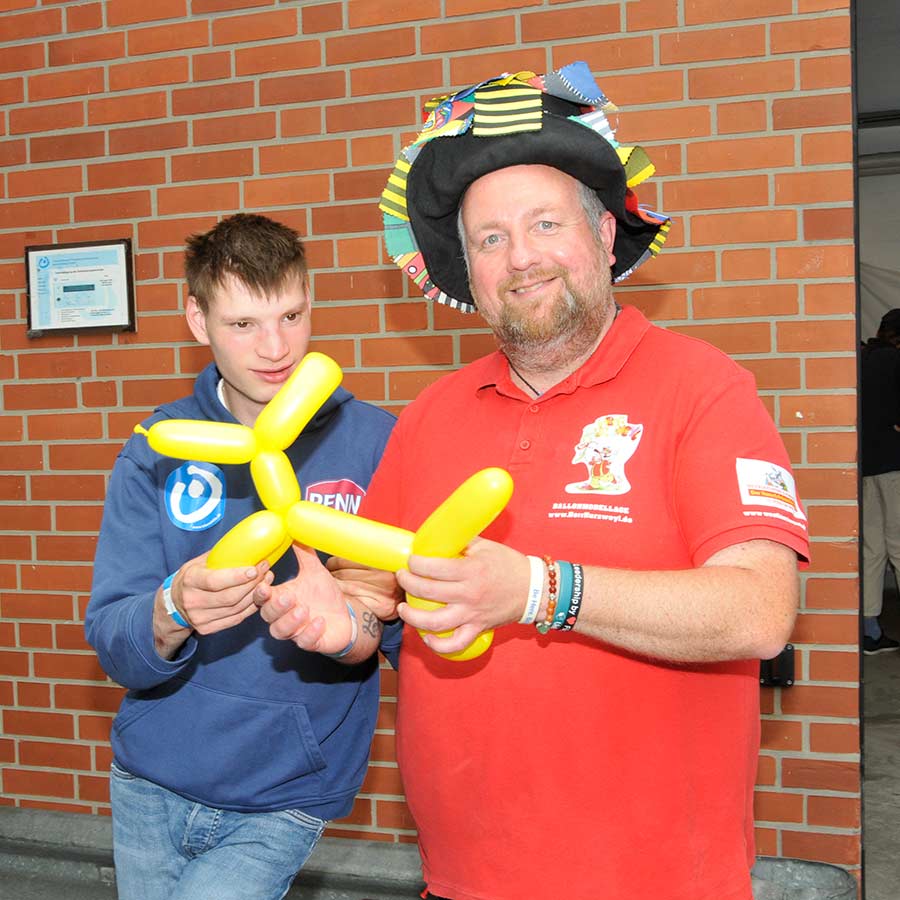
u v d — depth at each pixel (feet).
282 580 5.21
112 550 5.15
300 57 9.05
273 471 3.79
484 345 8.77
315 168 9.06
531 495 4.22
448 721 4.38
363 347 9.05
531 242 4.24
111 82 9.58
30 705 9.96
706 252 8.20
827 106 7.90
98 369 9.73
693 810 4.00
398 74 8.81
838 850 8.09
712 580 3.56
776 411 8.10
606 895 3.98
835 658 8.03
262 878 5.02
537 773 4.09
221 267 4.87
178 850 5.31
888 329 17.44
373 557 3.54
